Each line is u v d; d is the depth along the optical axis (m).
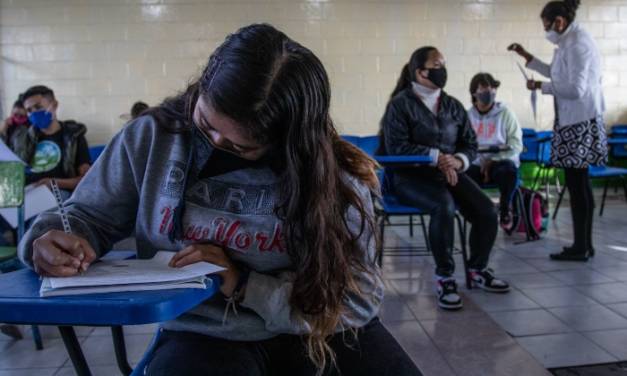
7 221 2.38
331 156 0.85
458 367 1.82
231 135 0.78
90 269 0.77
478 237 2.56
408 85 2.77
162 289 0.67
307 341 0.92
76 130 3.10
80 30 4.77
